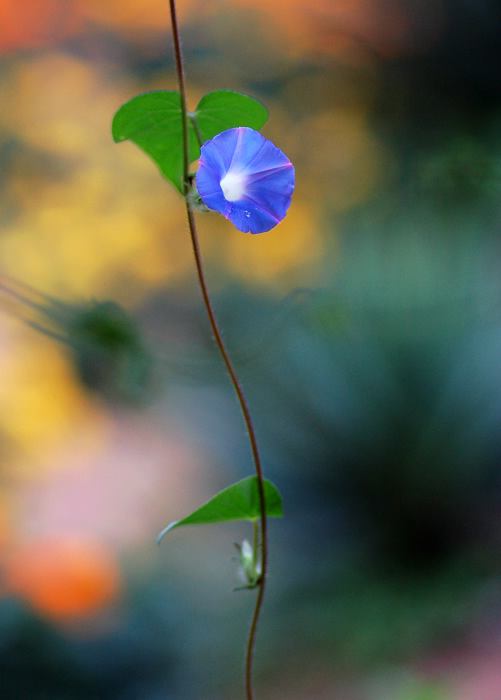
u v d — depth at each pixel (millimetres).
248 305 4887
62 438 4102
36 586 2459
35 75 4668
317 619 3260
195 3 5301
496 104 5430
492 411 3814
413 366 3816
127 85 5047
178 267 4930
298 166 5379
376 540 3711
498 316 3961
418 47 5516
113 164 4602
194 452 4980
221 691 2871
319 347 3848
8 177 4512
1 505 3145
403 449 3730
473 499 3748
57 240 4445
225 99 1337
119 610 2596
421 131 5441
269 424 3930
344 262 4184
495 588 3201
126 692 2506
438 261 4016
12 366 3377
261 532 1341
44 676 2420
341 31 5426
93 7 4953
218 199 1278
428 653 2910
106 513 4375
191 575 3557
